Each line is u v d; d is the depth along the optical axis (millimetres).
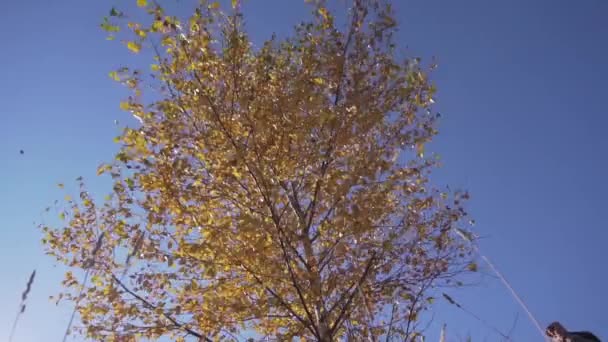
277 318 6516
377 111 6695
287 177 6469
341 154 6852
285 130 6465
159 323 5957
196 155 6445
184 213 6145
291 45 7465
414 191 6938
